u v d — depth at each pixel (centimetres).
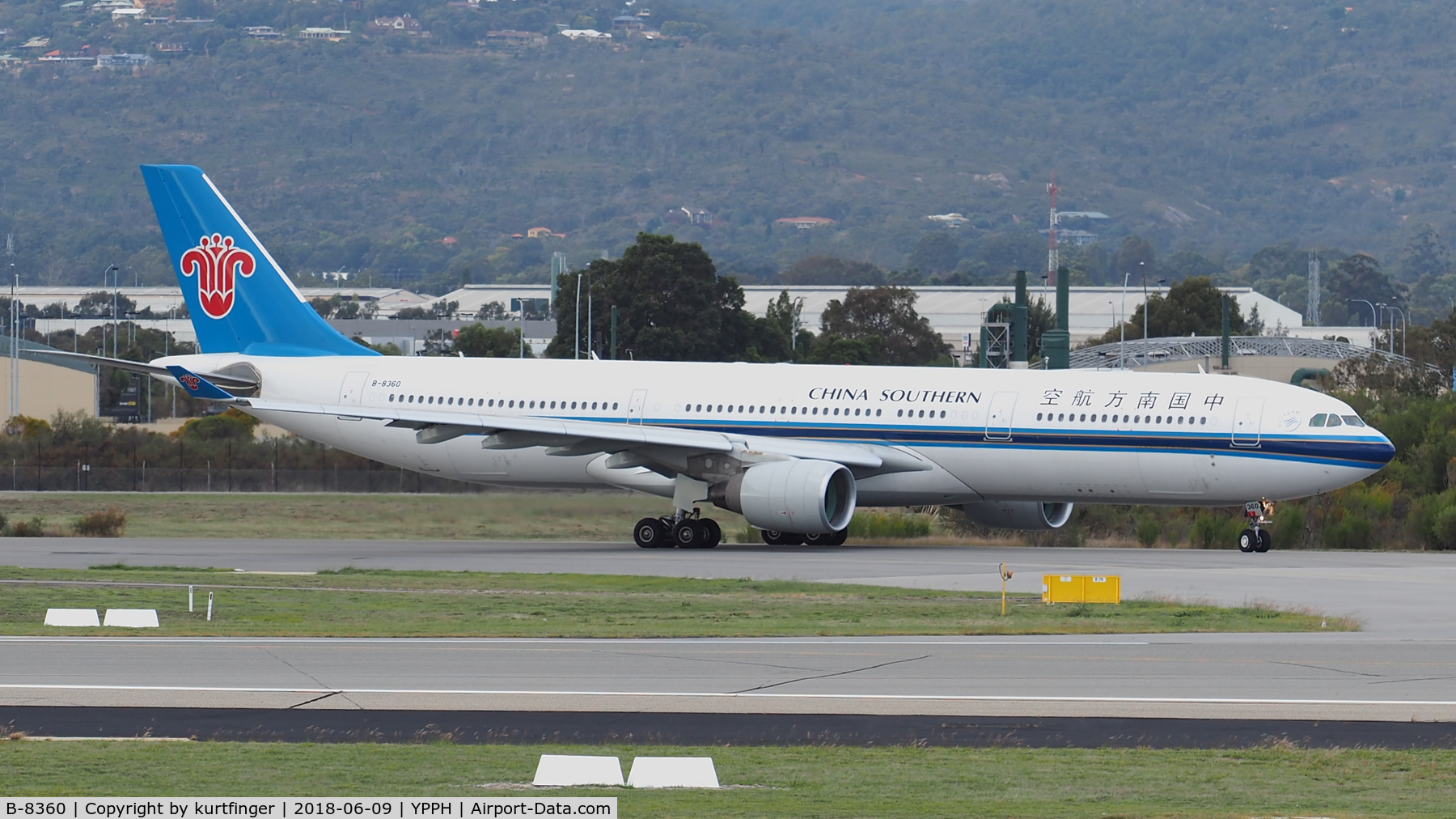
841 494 17812
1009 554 17388
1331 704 8238
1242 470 16450
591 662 9488
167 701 8181
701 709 8062
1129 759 7025
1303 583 14025
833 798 6294
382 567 16025
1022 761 6994
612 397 19075
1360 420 16312
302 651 9862
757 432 18362
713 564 16112
